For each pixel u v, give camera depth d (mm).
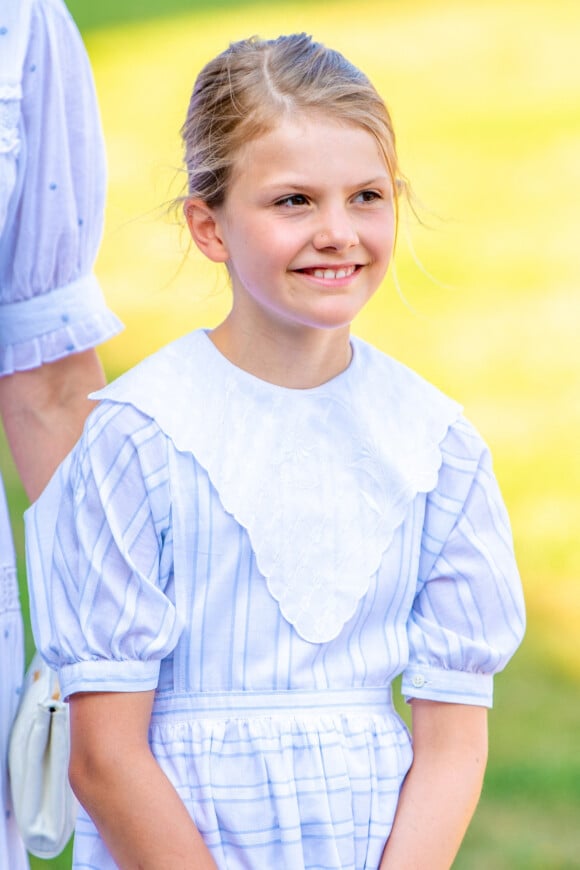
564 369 17969
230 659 4562
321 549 4648
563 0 31156
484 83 27438
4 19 4953
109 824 4430
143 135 26047
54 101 5191
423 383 5008
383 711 4762
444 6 31344
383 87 27375
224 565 4562
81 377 5594
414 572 4816
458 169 24062
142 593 4496
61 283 5469
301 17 31156
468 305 19828
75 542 4617
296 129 4496
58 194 5273
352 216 4570
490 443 15953
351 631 4691
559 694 11023
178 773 4516
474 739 4832
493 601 4871
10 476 14406
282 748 4516
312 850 4496
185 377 4699
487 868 8750
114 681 4457
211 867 4367
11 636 5090
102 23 32219
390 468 4777
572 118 25906
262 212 4520
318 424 4746
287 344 4719
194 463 4574
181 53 29828
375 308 19859
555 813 9438
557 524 14016
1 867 5023
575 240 21734
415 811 4664
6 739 5086
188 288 20094
